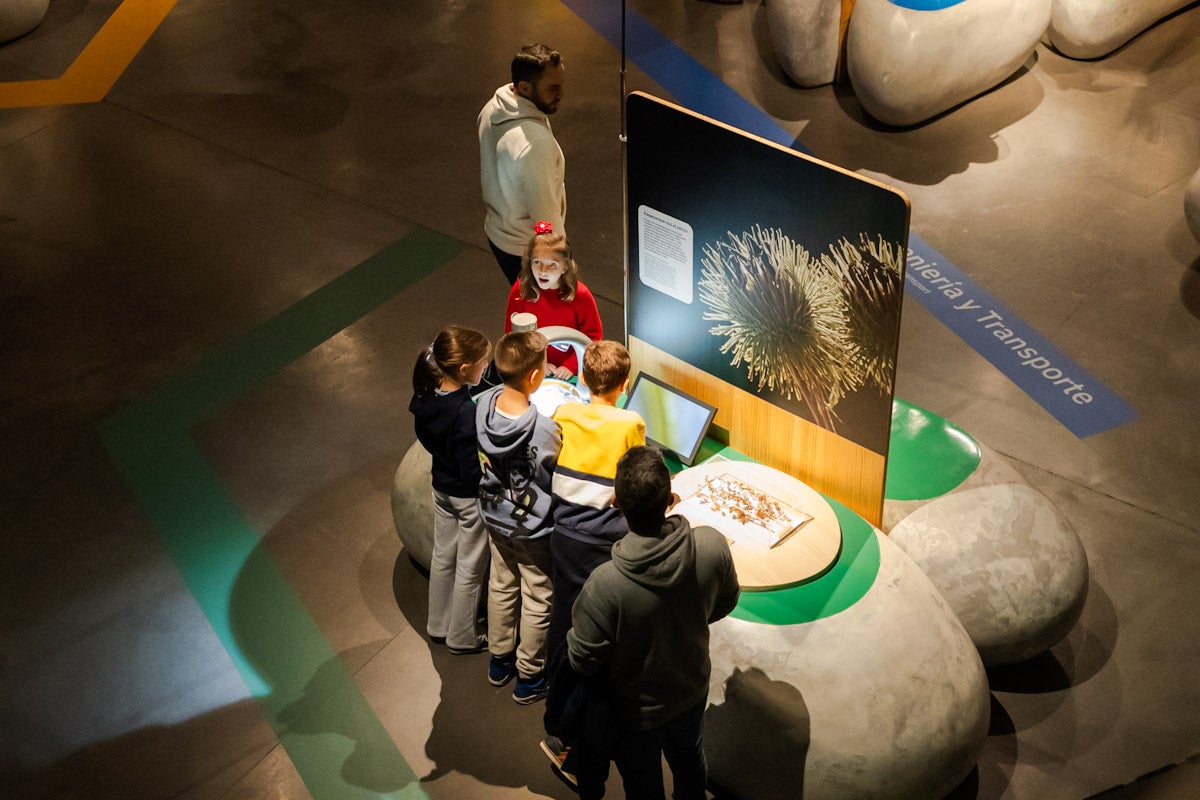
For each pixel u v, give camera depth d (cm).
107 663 444
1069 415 548
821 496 393
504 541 369
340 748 405
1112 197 709
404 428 560
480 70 898
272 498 521
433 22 974
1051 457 524
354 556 488
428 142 808
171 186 770
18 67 930
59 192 768
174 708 423
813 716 339
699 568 292
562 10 983
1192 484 505
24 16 962
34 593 478
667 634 293
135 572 485
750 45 915
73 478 538
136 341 630
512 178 513
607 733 310
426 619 455
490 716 412
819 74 838
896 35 743
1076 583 402
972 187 729
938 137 784
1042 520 405
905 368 585
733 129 353
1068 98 818
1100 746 391
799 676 342
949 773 350
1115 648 427
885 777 341
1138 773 381
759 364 400
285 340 624
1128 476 511
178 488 530
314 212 737
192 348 622
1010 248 670
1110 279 639
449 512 395
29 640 455
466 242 702
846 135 793
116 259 698
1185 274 639
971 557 395
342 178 771
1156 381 566
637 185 396
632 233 412
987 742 394
